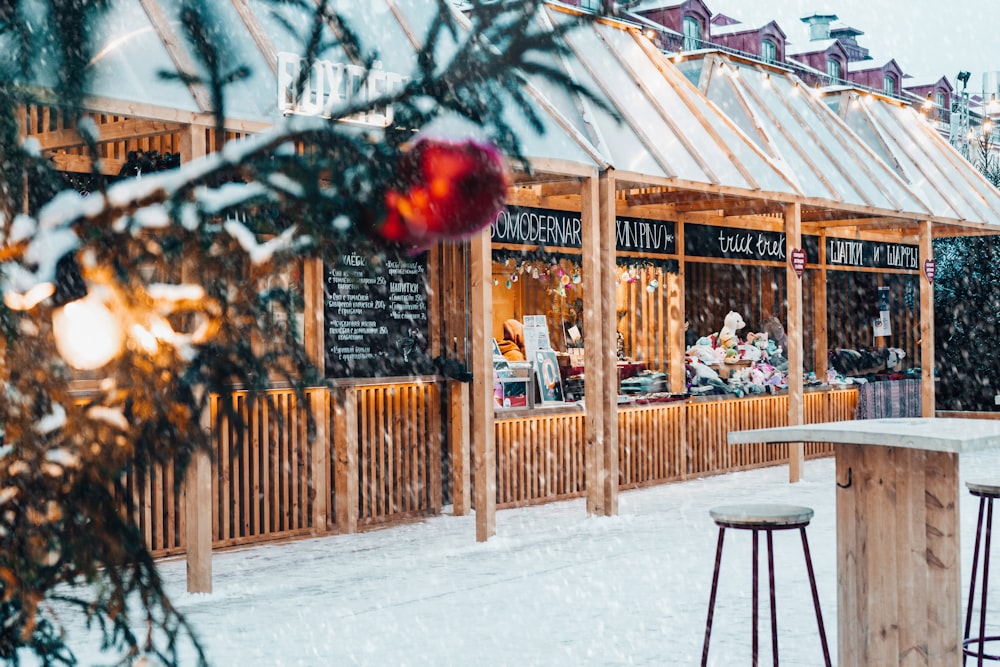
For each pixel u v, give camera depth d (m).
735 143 12.24
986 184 17.19
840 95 16.27
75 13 1.82
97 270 1.79
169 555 8.43
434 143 1.91
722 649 5.64
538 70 1.96
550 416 11.49
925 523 4.27
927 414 15.16
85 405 1.78
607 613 6.48
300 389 1.93
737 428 13.97
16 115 1.79
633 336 13.15
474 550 8.64
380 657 5.52
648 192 12.68
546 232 11.54
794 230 12.55
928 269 15.13
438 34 1.95
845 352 17.20
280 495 9.38
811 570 4.55
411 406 10.44
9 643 1.82
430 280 10.46
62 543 1.76
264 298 1.88
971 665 5.41
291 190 1.89
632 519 10.12
